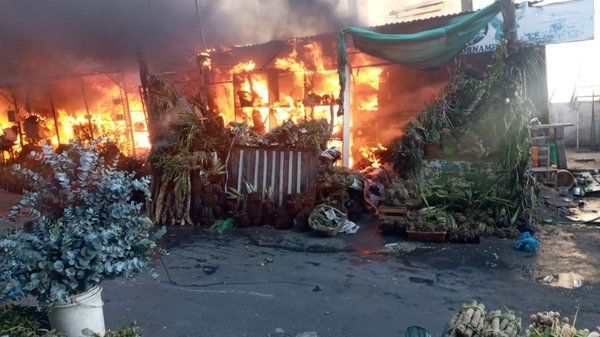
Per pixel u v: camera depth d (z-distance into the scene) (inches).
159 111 338.3
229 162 324.8
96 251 117.4
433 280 204.1
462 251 239.5
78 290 124.3
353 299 187.6
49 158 126.2
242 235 284.2
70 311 126.0
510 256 229.3
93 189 127.3
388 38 312.3
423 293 190.9
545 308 173.5
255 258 242.2
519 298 182.9
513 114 267.3
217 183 317.1
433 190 289.9
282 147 316.8
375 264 227.0
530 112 277.7
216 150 334.0
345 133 358.3
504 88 272.8
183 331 165.2
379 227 275.6
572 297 181.8
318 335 159.2
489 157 280.2
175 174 318.0
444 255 235.1
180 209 312.2
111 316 178.2
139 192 341.4
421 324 164.7
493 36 344.5
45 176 136.9
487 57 350.0
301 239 271.4
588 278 198.8
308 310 178.7
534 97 354.6
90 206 125.3
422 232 255.3
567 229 268.4
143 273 223.9
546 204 316.5
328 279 209.8
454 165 289.1
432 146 296.5
